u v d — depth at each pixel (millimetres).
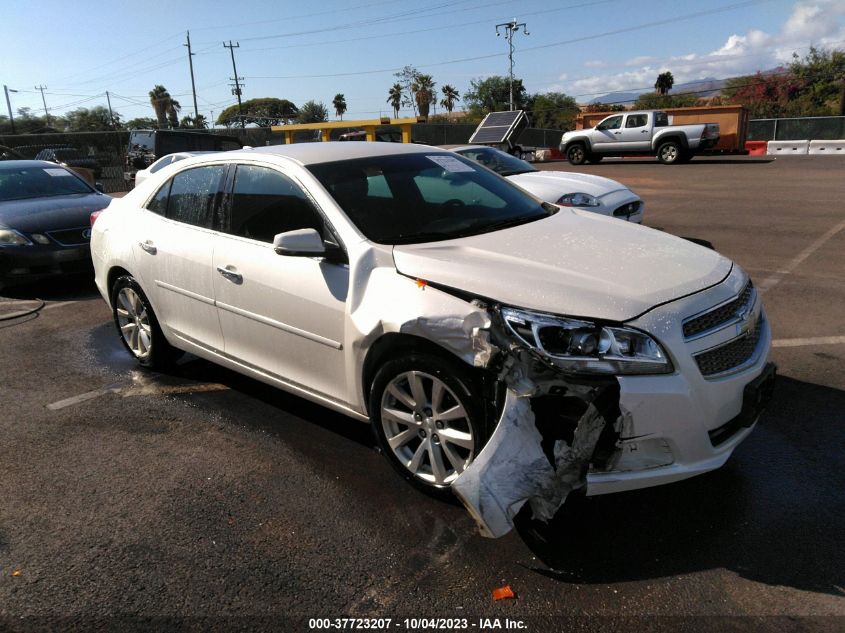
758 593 2529
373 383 3277
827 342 5078
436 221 3707
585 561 2754
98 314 6891
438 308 2908
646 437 2682
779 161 22703
